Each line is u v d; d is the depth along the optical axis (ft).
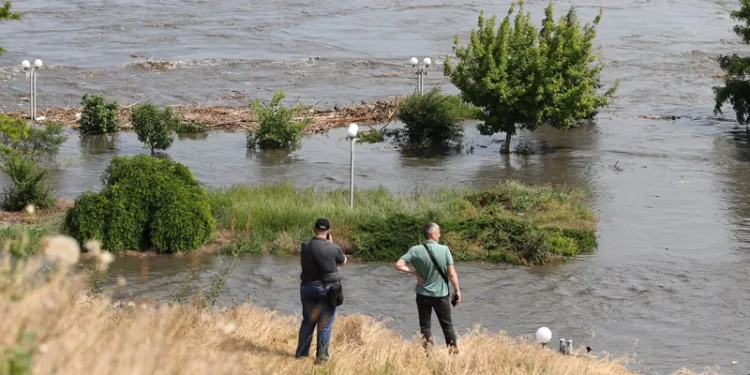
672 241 142.41
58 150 200.13
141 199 131.23
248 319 73.26
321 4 466.70
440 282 67.92
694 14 441.68
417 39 377.71
